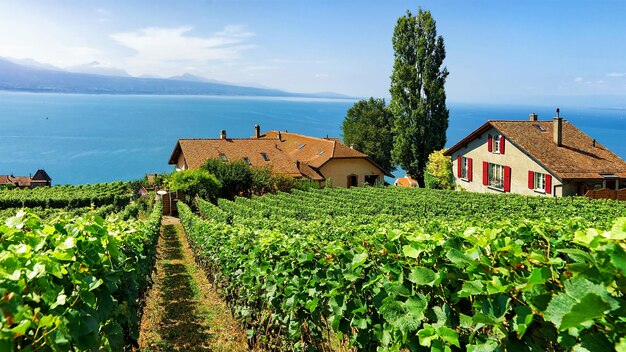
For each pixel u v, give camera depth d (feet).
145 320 28.55
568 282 6.10
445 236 11.99
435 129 135.85
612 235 6.33
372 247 15.39
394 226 27.94
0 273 7.78
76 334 8.81
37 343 7.62
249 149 143.74
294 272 18.04
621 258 5.88
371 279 12.43
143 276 22.61
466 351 9.23
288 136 184.44
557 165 88.63
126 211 77.71
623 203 68.23
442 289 10.00
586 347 5.95
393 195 92.43
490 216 54.60
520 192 97.25
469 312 9.72
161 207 95.61
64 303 8.80
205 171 112.68
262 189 121.29
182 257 55.42
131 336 16.57
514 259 9.22
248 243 25.34
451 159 124.98
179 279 41.60
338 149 146.51
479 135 110.93
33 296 8.18
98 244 12.07
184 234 77.51
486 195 87.86
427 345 9.17
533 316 7.73
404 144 136.87
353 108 213.46
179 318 29.12
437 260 10.48
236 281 25.89
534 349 7.83
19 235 10.85
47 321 7.54
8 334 6.29
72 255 10.30
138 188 150.10
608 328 5.95
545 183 90.43
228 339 25.05
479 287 8.42
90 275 10.39
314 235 25.52
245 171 118.21
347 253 14.49
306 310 17.20
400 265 11.10
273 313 20.61
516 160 97.96
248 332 22.91
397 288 10.48
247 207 78.74
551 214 54.85
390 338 11.64
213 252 34.94
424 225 31.22
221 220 65.26
